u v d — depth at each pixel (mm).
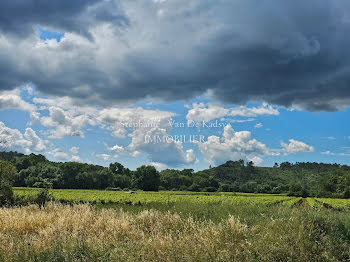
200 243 6031
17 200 16453
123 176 93250
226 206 11500
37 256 5641
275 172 132250
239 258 5305
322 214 7777
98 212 10930
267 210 10031
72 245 6031
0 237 7176
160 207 14266
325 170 126250
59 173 74938
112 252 5582
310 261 5312
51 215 10039
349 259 5551
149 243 6043
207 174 119750
